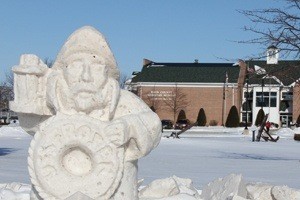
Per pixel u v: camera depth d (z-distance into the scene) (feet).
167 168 60.85
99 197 18.92
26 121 20.97
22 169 55.57
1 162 64.03
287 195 28.53
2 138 134.00
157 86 291.79
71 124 18.94
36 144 19.16
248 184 30.40
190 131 200.95
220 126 262.06
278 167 65.46
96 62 19.74
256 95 273.54
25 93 20.13
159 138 20.58
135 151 19.92
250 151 100.01
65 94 19.65
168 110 289.94
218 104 285.64
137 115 20.07
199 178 50.96
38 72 20.11
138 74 301.02
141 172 55.36
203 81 286.87
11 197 27.32
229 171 59.21
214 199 28.14
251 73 83.51
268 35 100.27
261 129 151.53
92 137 18.90
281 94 275.39
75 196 17.90
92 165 19.12
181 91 289.33
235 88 280.92
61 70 20.11
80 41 19.77
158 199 23.99
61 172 18.94
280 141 152.46
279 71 77.77
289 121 274.77
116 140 19.01
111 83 19.93
